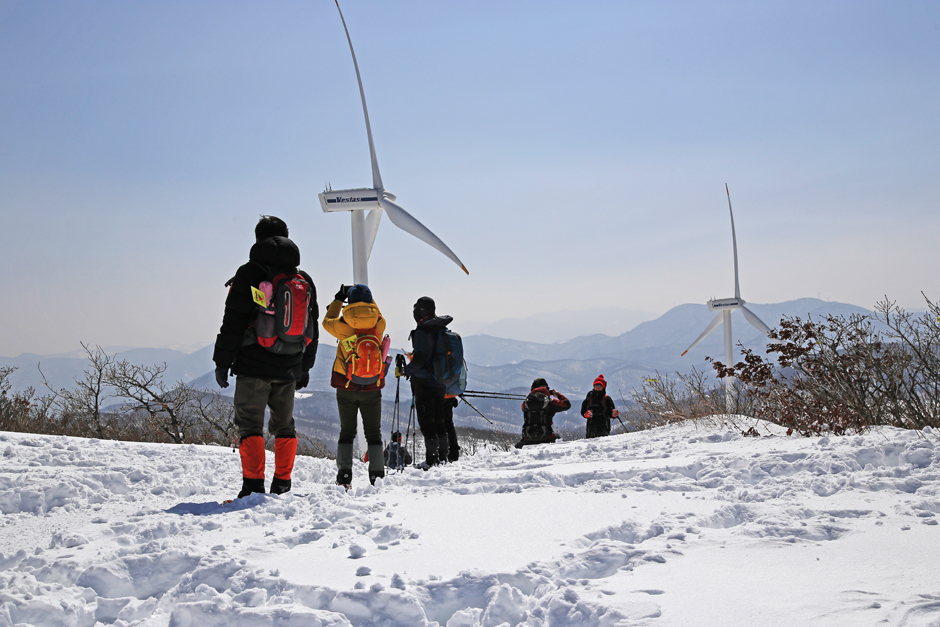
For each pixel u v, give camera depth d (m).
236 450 8.09
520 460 7.75
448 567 2.86
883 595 2.35
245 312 4.88
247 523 3.95
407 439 8.87
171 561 3.01
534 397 12.49
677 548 3.07
